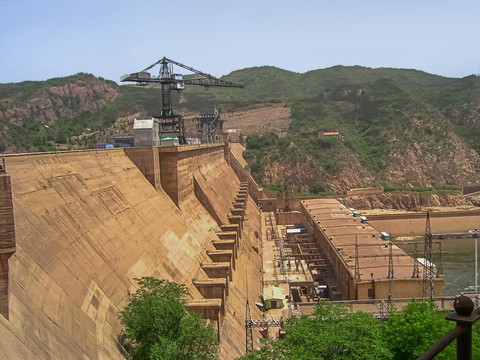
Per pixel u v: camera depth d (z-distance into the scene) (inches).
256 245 3469.5
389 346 1393.9
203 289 1749.5
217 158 4510.3
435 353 273.6
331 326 1238.9
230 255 2178.9
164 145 2484.0
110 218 1555.1
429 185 7372.1
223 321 1697.8
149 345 1014.4
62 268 1117.1
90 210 1462.8
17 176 1213.1
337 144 7677.2
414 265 2743.6
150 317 1045.2
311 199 5979.3
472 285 3545.8
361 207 6491.1
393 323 1454.2
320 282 3405.5
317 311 1363.2
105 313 1164.5
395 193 6678.2
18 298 880.9
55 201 1305.4
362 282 2635.3
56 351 860.0
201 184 2886.3
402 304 2448.3
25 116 6850.4
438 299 2370.8
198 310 1509.6
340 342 1155.9
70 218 1315.2
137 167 2197.3
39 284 986.7
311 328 1253.7
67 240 1221.1
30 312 884.0
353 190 6678.2
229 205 3435.0
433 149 7854.3
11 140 5324.8
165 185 2331.4
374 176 7377.0
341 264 3065.9
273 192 6274.6
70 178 1487.5
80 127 7342.5
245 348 1726.1
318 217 4416.8
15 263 952.3
